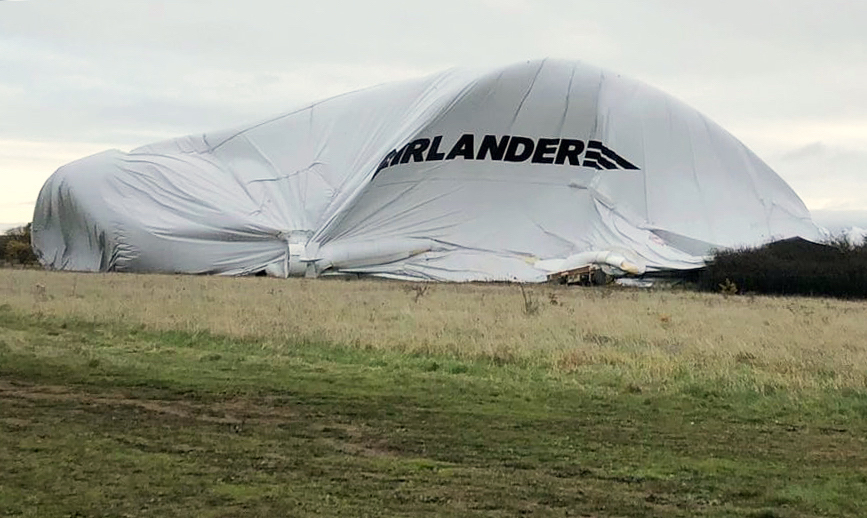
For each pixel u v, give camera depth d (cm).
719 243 6875
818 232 7144
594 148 7044
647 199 7038
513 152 6962
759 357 1923
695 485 956
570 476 984
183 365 1748
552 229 6862
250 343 2102
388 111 7238
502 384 1593
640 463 1052
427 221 6800
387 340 2120
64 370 1641
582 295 4669
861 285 6181
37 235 7338
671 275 6631
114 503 850
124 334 2239
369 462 1026
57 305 2891
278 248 6512
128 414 1279
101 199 6550
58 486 902
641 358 1891
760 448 1148
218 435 1152
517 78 6962
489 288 5350
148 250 6366
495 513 838
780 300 5122
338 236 6662
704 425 1288
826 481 982
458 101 6850
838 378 1639
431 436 1174
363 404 1391
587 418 1322
